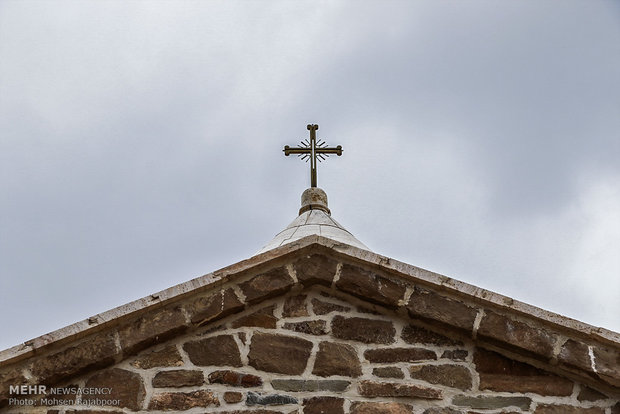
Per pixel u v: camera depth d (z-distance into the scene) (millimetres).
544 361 10094
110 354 9891
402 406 9812
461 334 10234
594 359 9992
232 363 10039
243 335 10227
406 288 10398
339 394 9867
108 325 10000
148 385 9867
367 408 9773
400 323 10391
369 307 10461
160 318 10125
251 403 9773
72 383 9852
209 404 9758
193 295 10297
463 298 10328
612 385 9930
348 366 10055
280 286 10406
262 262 10453
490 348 10219
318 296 10555
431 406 9836
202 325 10227
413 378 10000
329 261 10570
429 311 10242
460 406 9859
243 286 10398
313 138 16188
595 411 9883
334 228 14031
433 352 10195
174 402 9758
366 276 10461
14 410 9641
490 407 9867
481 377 10047
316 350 10156
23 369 9766
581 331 10055
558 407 9906
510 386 10008
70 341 9922
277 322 10344
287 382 9922
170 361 10039
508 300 10227
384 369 10047
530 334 10109
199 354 10094
